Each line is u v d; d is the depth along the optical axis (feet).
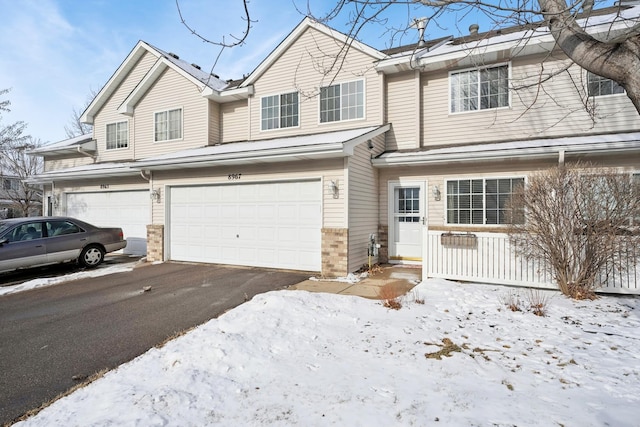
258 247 31.58
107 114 50.29
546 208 19.84
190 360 12.48
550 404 9.04
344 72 35.22
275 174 30.40
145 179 40.47
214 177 33.35
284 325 15.33
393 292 20.92
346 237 27.25
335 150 25.29
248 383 10.74
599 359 11.70
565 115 27.35
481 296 19.43
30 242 28.66
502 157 27.14
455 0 10.62
